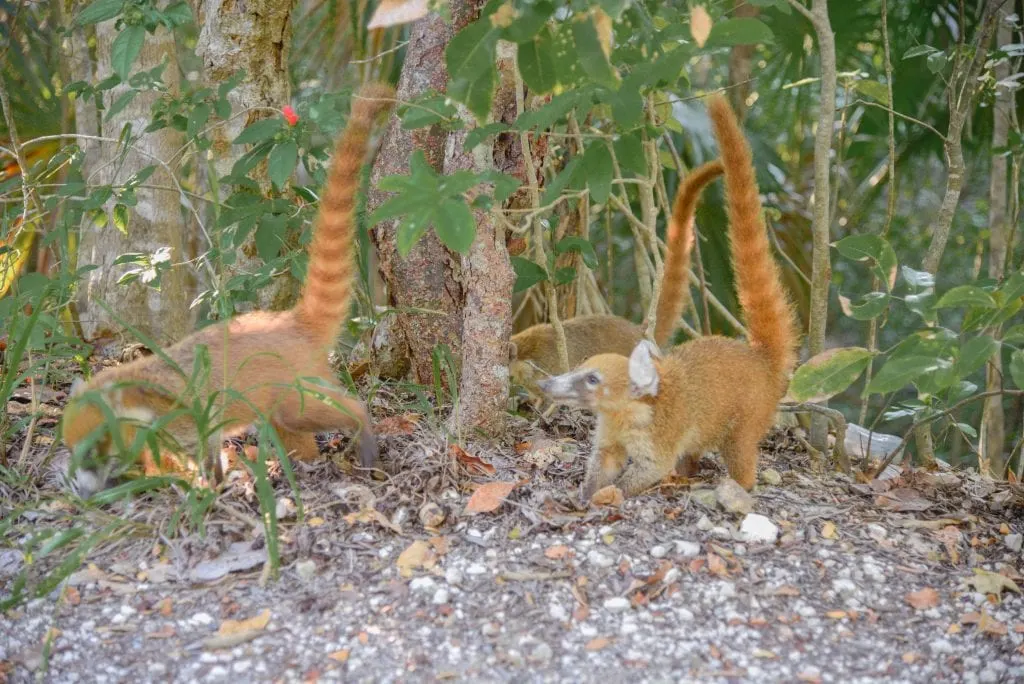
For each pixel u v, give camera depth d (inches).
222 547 75.3
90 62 129.2
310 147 98.2
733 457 84.0
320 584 72.7
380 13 66.8
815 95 132.0
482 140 77.2
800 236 138.7
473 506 79.4
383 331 104.7
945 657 69.5
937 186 141.5
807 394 81.4
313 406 80.7
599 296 123.9
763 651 68.9
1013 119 106.1
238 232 93.4
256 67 103.3
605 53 67.2
